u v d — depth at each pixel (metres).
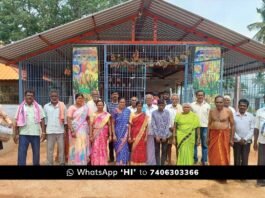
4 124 6.25
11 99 18.97
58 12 21.64
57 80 11.88
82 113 6.82
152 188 5.84
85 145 6.83
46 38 9.99
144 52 11.32
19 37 20.78
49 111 7.07
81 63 10.64
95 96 7.58
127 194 5.48
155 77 18.70
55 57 11.88
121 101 7.22
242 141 6.37
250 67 13.90
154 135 7.21
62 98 11.71
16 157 8.50
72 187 5.83
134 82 11.23
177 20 10.44
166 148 7.33
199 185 6.06
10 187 5.82
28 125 6.67
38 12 22.12
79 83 10.62
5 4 22.03
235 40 10.34
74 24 9.65
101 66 11.71
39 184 5.98
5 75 18.70
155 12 10.37
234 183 6.24
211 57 10.66
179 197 5.37
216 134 6.43
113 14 9.98
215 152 6.45
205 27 10.19
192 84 10.87
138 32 11.64
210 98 10.57
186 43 10.64
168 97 9.02
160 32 11.64
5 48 9.91
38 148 6.84
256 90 12.48
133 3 9.52
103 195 5.42
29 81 11.44
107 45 10.69
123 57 10.72
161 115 7.17
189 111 6.93
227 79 16.08
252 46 10.36
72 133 6.79
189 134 6.84
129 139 7.18
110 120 7.18
